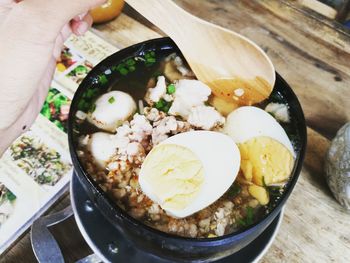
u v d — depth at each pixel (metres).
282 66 0.27
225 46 0.20
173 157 0.18
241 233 0.15
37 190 0.22
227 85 0.21
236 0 0.31
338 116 0.25
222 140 0.18
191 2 0.31
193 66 0.21
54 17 0.15
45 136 0.24
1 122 0.17
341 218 0.21
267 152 0.18
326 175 0.21
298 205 0.22
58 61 0.27
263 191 0.17
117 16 0.30
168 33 0.20
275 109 0.20
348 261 0.20
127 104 0.20
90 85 0.20
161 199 0.17
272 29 0.29
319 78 0.27
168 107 0.20
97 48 0.28
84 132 0.19
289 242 0.21
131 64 0.21
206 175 0.18
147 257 0.18
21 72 0.16
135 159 0.18
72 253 0.20
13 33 0.15
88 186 0.16
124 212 0.15
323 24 0.30
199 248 0.15
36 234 0.20
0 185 0.22
